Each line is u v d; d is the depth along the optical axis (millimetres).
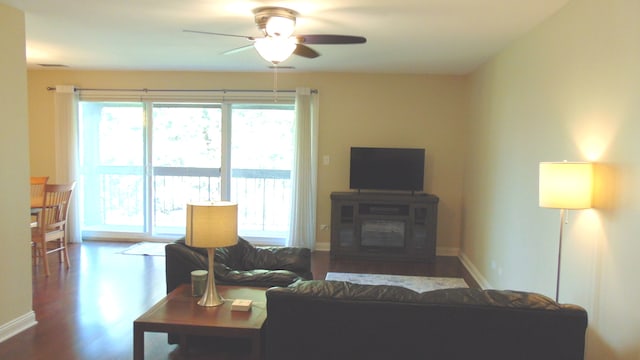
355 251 5539
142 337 2293
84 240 6289
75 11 3227
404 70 5480
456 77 5738
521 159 3502
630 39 2055
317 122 5871
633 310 2016
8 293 3156
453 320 1885
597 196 2346
